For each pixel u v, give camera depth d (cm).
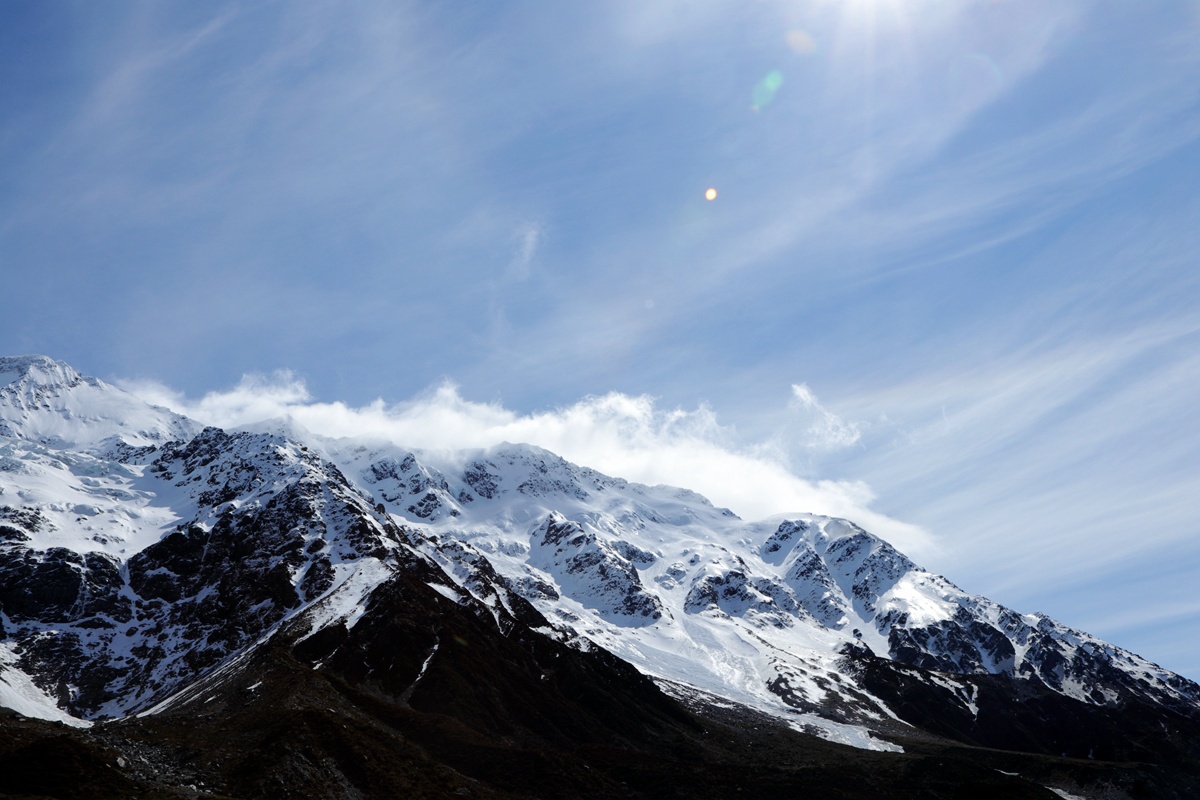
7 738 12381
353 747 14388
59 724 14275
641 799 17400
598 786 17150
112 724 14988
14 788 11050
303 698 16988
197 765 13088
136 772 12288
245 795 12400
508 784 16412
